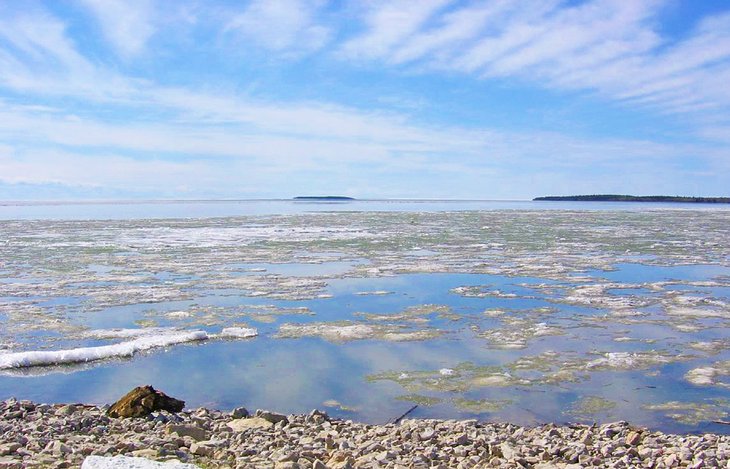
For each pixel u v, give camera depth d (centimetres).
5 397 1089
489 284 2297
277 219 7075
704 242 3900
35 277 2364
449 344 1449
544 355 1358
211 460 716
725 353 1374
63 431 816
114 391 1123
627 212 9856
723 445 799
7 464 641
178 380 1185
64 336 1497
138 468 602
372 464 693
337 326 1617
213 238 4097
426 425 910
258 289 2162
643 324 1652
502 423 959
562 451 777
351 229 5138
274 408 1041
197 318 1708
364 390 1134
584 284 2292
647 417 1006
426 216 8100
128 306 1861
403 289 2188
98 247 3419
